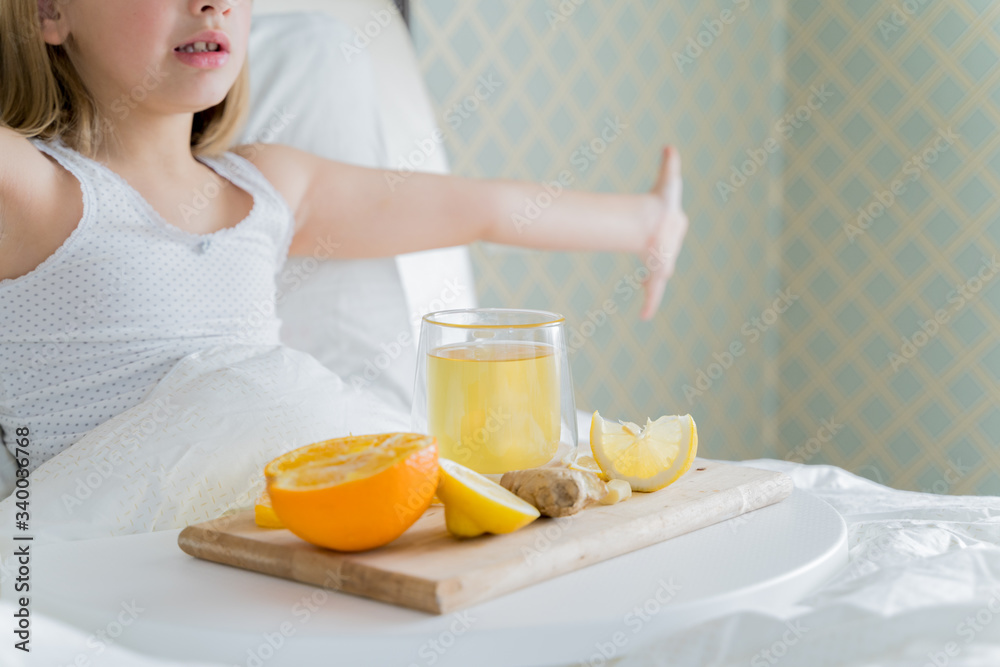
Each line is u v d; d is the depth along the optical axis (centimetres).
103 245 98
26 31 97
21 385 96
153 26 97
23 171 94
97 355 97
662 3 203
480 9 171
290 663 51
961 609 54
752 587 56
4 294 96
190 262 103
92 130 102
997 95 196
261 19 140
